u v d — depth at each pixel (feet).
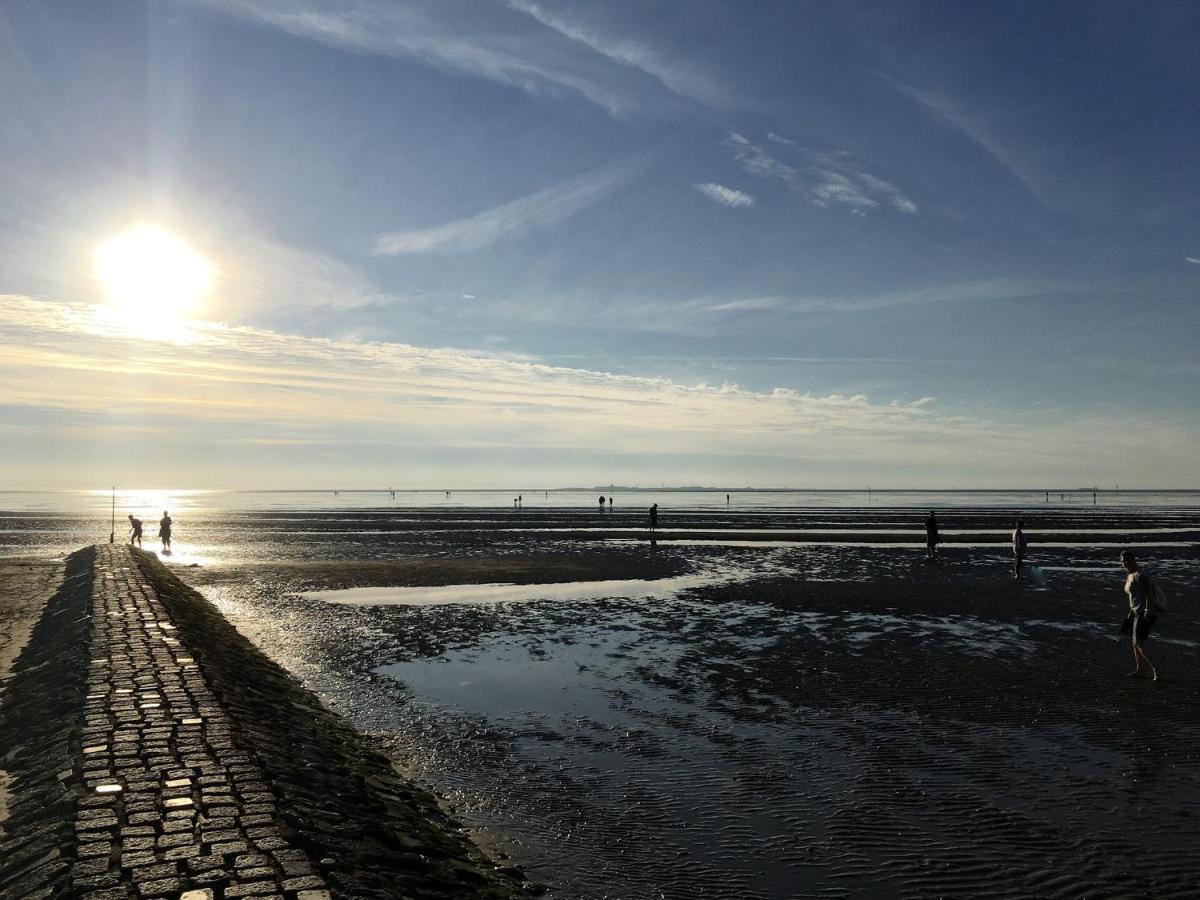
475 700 50.90
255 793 27.43
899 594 95.30
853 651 64.13
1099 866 28.60
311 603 92.63
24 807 28.53
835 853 29.66
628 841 30.71
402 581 112.47
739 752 40.73
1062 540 190.19
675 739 42.91
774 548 165.37
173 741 32.94
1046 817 32.71
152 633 57.11
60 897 20.08
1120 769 38.04
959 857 29.35
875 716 46.78
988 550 159.43
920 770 38.09
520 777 37.50
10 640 68.13
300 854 22.89
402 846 27.55
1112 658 60.90
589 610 86.12
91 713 37.06
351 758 38.06
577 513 364.99
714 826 31.99
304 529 242.37
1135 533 214.28
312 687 54.75
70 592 86.33
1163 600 55.67
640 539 194.70
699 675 56.85
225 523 279.49
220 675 45.91
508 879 27.37
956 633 71.20
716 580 111.75
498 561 139.85
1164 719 45.62
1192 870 28.32
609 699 50.90
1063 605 86.69
